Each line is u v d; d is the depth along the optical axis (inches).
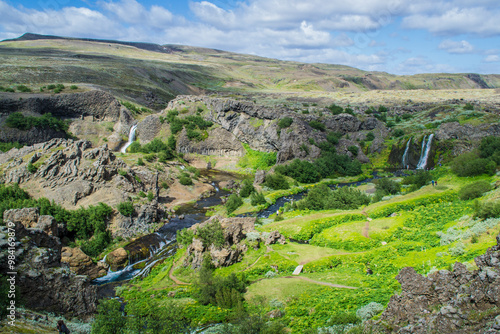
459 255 2150.6
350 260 2561.5
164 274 2625.5
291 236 3152.1
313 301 2036.2
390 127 7450.8
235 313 1980.8
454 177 4365.2
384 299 1943.9
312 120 7185.0
